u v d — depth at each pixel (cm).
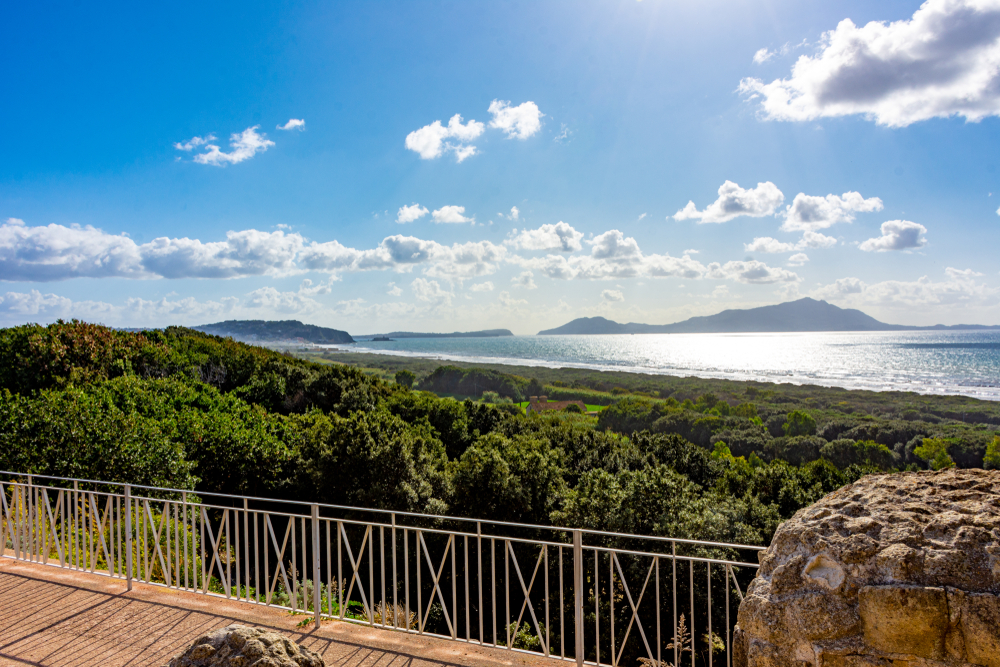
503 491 2041
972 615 275
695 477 3784
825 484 2705
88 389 1705
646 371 15475
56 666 387
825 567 319
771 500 2470
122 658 398
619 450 3900
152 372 2705
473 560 1773
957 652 278
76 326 2581
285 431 2305
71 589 519
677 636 371
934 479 359
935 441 5659
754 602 333
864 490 366
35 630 440
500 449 2292
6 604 486
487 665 397
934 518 318
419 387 11244
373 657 408
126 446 1117
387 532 1812
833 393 10356
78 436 1088
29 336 2308
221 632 302
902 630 287
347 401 3938
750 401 9588
